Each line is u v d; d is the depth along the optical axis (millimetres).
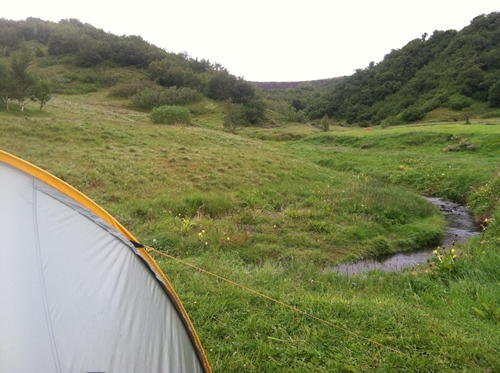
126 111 33781
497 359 3086
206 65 71625
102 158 12766
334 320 3709
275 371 2971
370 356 3148
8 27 68062
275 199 11000
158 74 56906
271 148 22859
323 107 77688
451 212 11812
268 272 5531
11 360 1641
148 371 2082
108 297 2164
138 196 9906
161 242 6488
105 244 2479
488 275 5129
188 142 18547
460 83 56219
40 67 56469
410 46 78438
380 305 4168
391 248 8086
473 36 65062
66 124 16234
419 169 17250
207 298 4074
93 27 75250
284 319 3717
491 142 20281
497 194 10977
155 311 2479
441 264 5582
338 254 7496
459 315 4039
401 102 61781
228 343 3285
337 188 12734
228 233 7414
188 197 9609
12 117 16281
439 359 3074
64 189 2479
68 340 1819
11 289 1840
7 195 2234
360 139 28516
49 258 2084
